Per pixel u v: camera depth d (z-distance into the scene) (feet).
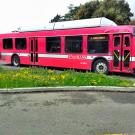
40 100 33.83
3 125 24.22
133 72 58.90
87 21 67.72
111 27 62.13
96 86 40.47
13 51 85.46
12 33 85.76
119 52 60.80
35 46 78.48
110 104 31.76
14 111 28.71
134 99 34.55
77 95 36.83
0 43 89.71
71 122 25.02
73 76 46.65
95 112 28.30
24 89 38.68
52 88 39.47
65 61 70.74
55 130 22.90
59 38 71.92
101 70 63.93
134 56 58.70
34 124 24.49
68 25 71.05
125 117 26.55
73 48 68.95
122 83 42.70
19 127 23.67
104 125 24.16
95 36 64.69
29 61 80.48
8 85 40.78
